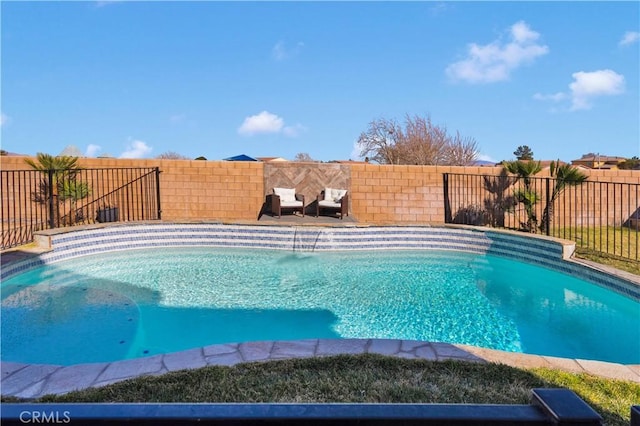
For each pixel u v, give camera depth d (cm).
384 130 2466
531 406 96
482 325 510
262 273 743
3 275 617
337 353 328
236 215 1164
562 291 659
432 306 576
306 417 91
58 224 1034
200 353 328
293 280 699
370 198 1170
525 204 1026
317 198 1130
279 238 930
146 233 924
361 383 275
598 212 1137
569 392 98
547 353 432
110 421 88
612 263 664
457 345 351
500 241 864
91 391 262
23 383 279
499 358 326
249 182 1165
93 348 420
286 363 304
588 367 314
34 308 534
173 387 268
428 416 92
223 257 864
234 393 260
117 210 1095
